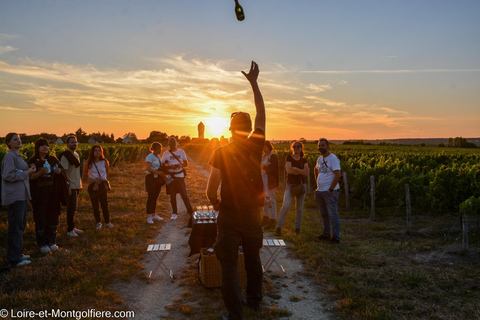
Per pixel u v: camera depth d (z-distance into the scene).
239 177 3.08
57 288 4.04
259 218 3.20
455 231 6.99
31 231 6.42
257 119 3.25
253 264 3.33
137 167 24.08
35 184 5.30
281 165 18.97
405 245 5.88
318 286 4.19
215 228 4.84
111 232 6.46
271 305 3.68
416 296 3.88
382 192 9.37
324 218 6.23
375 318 3.32
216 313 3.48
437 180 8.21
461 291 3.99
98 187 6.76
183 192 8.04
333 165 5.95
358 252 5.50
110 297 3.84
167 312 3.54
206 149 39.69
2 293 3.91
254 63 3.34
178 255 5.39
